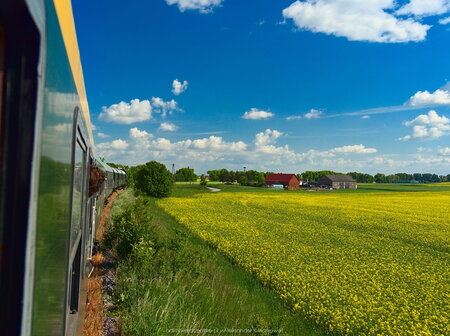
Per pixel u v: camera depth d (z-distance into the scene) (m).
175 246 10.49
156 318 5.87
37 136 1.23
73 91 2.36
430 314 9.88
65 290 2.23
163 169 50.25
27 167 1.20
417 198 63.66
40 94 1.25
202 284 9.41
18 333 1.19
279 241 18.80
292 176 128.50
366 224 28.11
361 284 12.09
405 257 16.95
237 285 10.80
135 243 9.27
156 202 40.75
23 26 1.19
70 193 2.27
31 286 1.25
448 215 35.78
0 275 1.19
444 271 14.72
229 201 47.75
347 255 16.56
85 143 3.59
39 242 1.34
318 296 10.48
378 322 8.87
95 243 10.10
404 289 11.84
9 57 1.20
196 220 25.08
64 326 2.24
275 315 8.74
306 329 8.45
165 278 8.59
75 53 2.61
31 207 1.21
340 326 8.39
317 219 30.38
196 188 90.62
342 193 81.50
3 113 1.20
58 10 1.73
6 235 1.19
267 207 40.78
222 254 15.31
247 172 149.00
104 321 5.98
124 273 8.23
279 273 12.28
